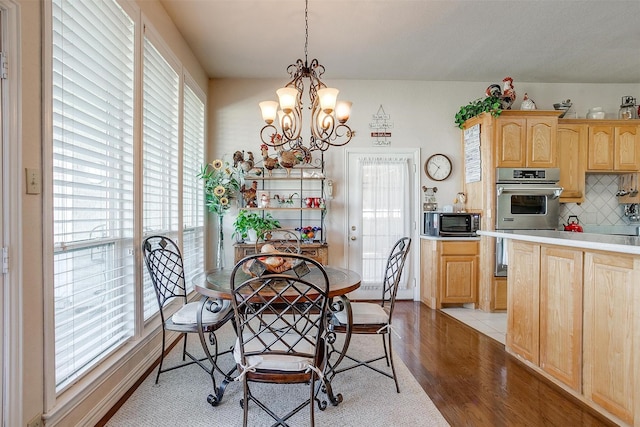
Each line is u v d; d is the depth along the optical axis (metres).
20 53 1.28
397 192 4.21
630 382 1.62
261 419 1.76
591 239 1.91
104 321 1.85
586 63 3.74
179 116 3.01
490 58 3.61
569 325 1.99
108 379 1.83
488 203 3.69
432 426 1.70
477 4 2.66
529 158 3.68
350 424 1.72
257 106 4.12
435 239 3.78
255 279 1.44
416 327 3.22
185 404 1.89
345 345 1.98
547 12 2.77
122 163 2.01
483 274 3.75
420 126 4.23
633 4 2.66
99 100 1.80
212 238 4.11
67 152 1.58
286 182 4.13
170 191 2.83
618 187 4.30
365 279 4.18
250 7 2.68
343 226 4.18
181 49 3.09
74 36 1.60
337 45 3.31
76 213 1.65
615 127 3.97
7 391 1.24
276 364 1.50
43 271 1.40
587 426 1.70
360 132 4.20
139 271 2.20
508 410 1.84
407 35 3.13
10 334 1.25
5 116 1.24
